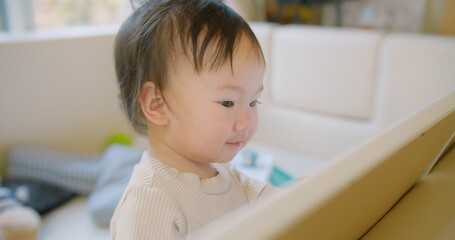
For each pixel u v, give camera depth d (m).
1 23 1.82
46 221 1.42
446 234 0.43
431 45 1.65
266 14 2.59
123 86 0.59
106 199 1.39
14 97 1.65
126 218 0.49
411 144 0.41
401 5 2.36
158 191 0.50
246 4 2.43
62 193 1.54
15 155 1.62
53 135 1.82
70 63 1.83
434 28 2.31
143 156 0.57
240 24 0.54
